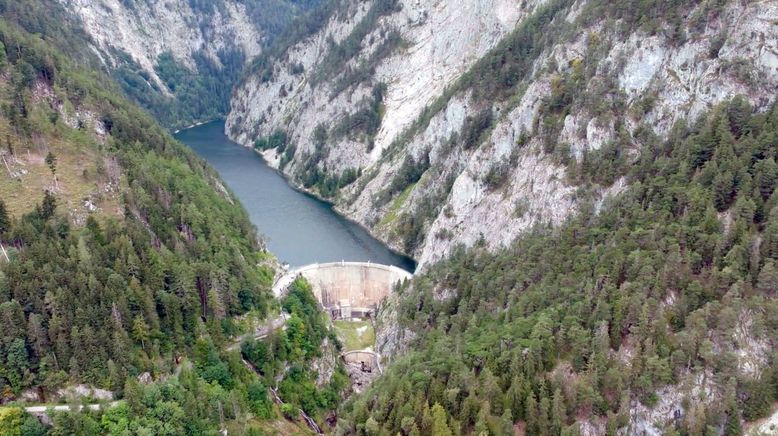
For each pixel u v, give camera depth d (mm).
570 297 108562
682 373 90812
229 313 128875
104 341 101562
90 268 108000
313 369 134125
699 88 133625
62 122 145250
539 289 119250
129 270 113375
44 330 99250
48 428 93375
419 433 93312
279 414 119062
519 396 93312
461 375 98188
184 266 121312
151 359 106812
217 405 105438
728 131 117500
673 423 89000
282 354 127875
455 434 91250
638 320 96438
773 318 90000
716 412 87125
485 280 143625
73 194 128500
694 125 129750
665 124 138250
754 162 109062
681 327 95312
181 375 107375
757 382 87250
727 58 130875
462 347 109438
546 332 100625
